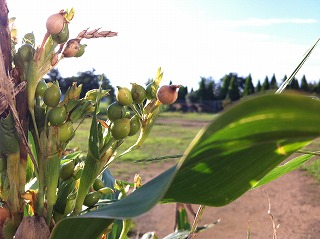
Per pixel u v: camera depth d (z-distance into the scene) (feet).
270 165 0.32
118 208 0.29
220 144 0.29
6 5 0.40
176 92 0.42
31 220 0.39
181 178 0.33
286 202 4.49
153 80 0.43
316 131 0.25
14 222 0.41
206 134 0.25
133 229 3.37
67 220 0.34
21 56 0.40
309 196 4.69
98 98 0.39
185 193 0.35
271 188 4.98
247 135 0.27
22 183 0.41
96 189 0.46
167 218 3.70
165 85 0.42
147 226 3.50
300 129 0.25
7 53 0.40
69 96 0.41
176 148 9.21
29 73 0.40
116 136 0.40
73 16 0.41
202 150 0.29
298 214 4.11
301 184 5.20
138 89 0.42
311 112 0.24
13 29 0.44
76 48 0.41
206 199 0.35
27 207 0.50
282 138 0.26
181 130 12.73
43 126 0.42
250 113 0.24
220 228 3.48
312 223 3.90
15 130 0.40
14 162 0.41
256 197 4.57
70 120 0.41
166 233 3.39
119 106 0.42
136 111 0.42
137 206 0.28
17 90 0.39
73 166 0.42
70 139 0.41
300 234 3.64
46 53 0.41
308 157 0.49
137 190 0.30
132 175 5.79
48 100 0.40
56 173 0.40
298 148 0.30
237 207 4.12
